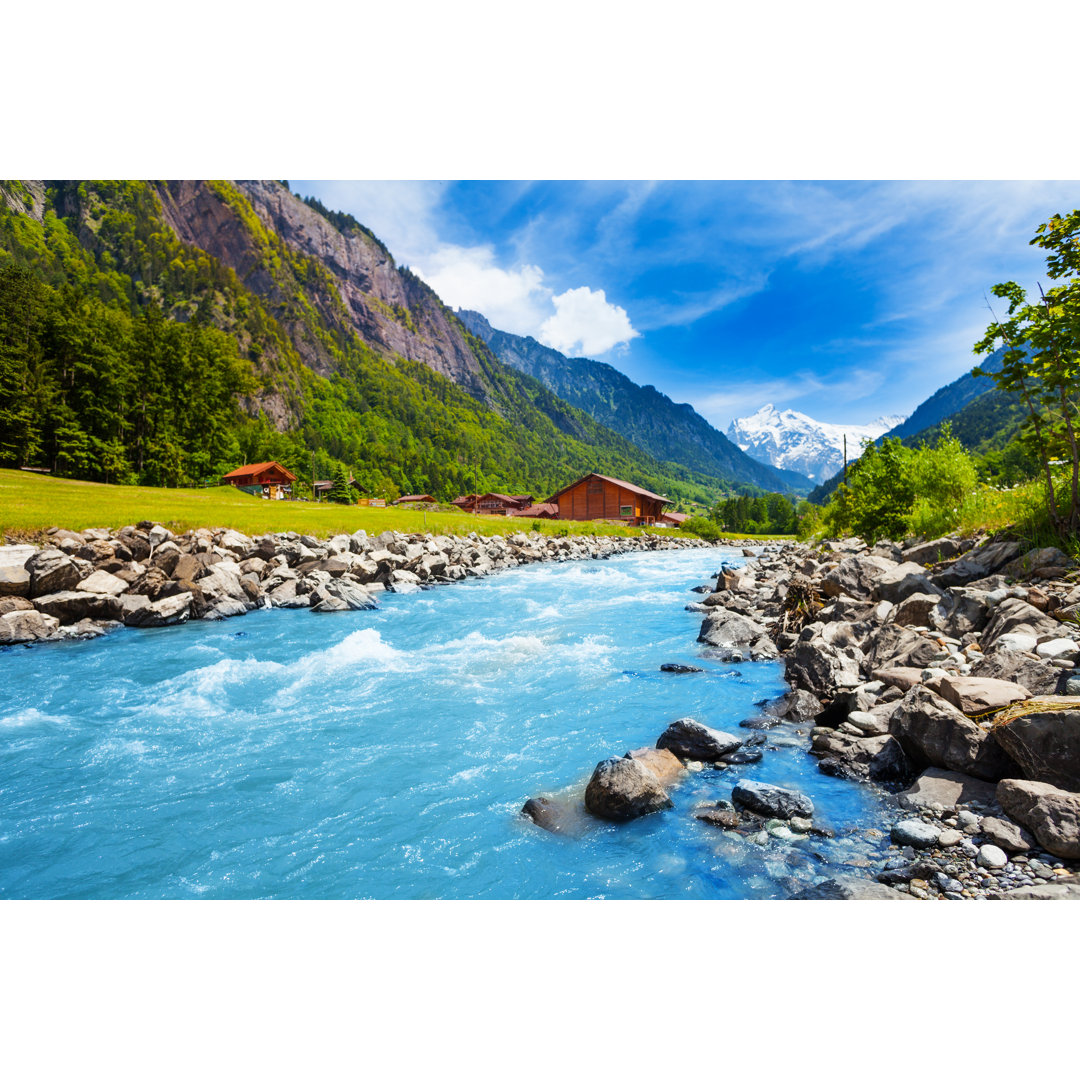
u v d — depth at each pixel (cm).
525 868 520
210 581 1886
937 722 602
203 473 9062
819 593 1390
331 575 2328
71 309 8512
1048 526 1060
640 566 3641
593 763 734
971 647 839
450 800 652
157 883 527
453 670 1171
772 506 16475
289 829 605
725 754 714
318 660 1260
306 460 13812
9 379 6369
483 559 3369
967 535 1315
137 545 1944
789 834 539
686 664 1158
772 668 1116
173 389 8956
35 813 648
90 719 927
